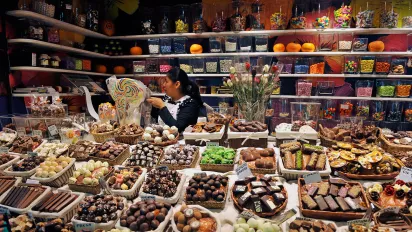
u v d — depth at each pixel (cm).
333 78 459
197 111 307
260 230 134
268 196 157
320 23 423
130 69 524
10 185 172
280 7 454
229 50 456
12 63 340
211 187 163
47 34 367
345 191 157
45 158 202
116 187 169
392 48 440
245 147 236
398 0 427
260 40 443
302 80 450
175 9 479
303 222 139
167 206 150
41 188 166
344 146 209
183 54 468
